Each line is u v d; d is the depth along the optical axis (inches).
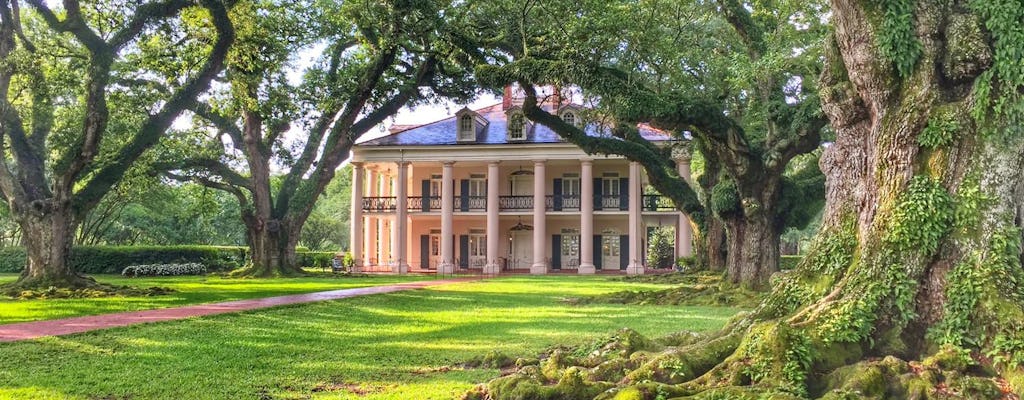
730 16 715.4
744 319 283.0
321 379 278.7
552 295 756.0
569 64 629.6
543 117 871.1
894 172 257.0
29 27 815.1
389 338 400.8
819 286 273.6
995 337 223.9
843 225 279.4
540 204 1450.5
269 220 1254.9
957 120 246.7
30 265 757.9
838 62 294.4
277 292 784.9
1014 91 239.9
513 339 394.0
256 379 277.7
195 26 854.5
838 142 293.0
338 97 1274.6
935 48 253.4
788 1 605.6
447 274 1368.1
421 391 251.4
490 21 748.6
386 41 947.3
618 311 569.9
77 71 797.2
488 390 239.3
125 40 761.0
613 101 625.3
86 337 402.6
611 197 1515.7
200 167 1254.9
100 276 1299.2
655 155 1020.5
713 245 1015.6
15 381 272.8
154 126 837.8
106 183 808.3
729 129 663.1
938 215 245.3
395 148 1483.8
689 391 214.7
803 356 223.6
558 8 619.2
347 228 2682.1
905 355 237.3
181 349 358.6
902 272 247.1
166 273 1325.0
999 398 204.2
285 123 1277.1
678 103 629.9
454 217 1589.6
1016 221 245.9
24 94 818.8
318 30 1208.8
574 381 223.9
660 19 642.2
